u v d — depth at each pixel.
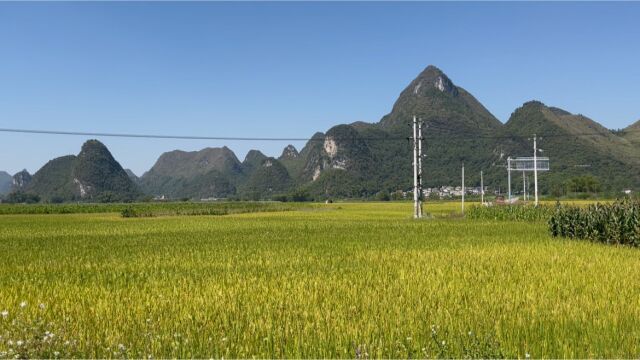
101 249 22.05
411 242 23.03
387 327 7.58
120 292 10.90
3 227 41.09
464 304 9.20
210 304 9.47
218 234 30.30
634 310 8.58
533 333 7.27
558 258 15.98
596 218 23.42
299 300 9.66
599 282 11.33
